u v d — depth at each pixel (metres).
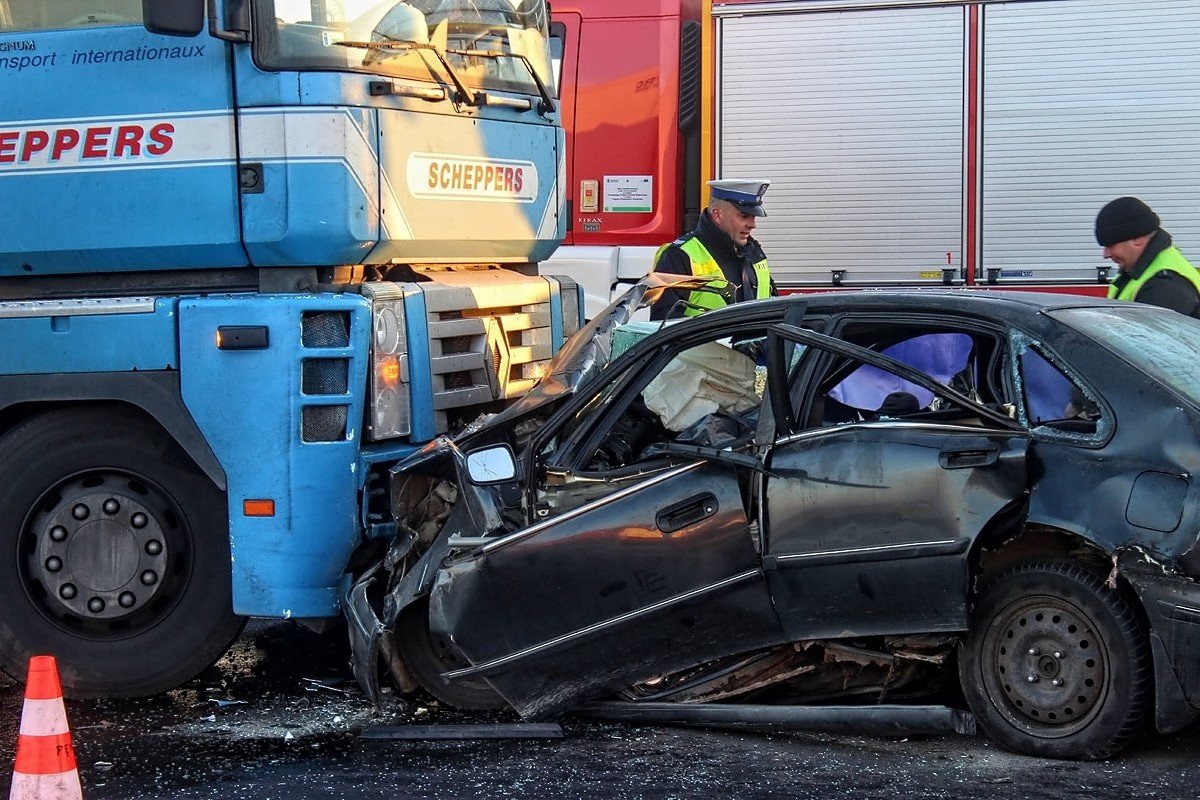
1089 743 4.64
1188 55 10.01
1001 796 4.44
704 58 10.61
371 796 4.70
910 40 10.35
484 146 6.73
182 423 5.89
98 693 6.07
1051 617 4.70
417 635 5.73
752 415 5.34
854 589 4.84
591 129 10.65
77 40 6.12
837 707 5.05
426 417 6.22
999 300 5.05
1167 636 4.42
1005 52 10.23
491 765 5.01
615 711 5.36
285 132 5.87
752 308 5.30
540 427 5.38
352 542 5.88
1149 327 5.13
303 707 5.91
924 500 4.73
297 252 5.93
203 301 5.86
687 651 5.14
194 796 4.75
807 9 10.45
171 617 6.08
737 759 4.98
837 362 5.08
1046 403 4.76
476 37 6.73
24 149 6.19
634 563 5.13
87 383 5.97
